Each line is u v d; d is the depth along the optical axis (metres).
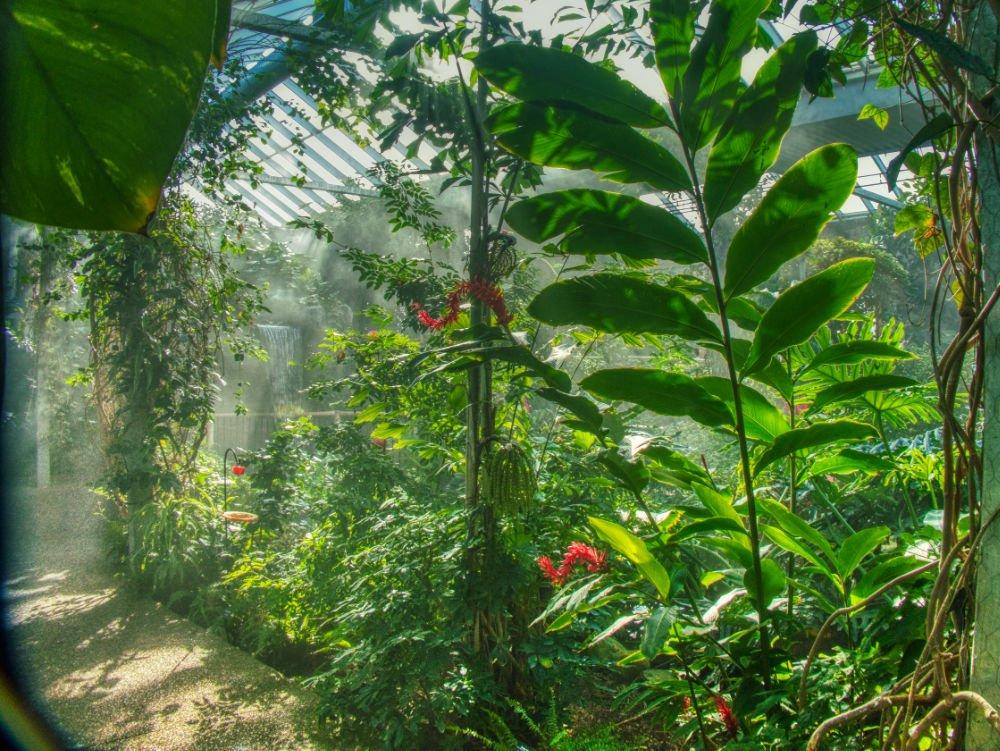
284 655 3.50
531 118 1.61
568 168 1.68
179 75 0.56
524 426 2.89
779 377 1.99
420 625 2.39
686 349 4.00
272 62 5.27
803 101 6.07
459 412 2.87
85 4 0.53
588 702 2.37
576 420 2.09
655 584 1.69
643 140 1.62
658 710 1.95
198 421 4.81
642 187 6.16
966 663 1.20
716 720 1.82
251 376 9.57
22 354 6.36
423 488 3.49
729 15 1.50
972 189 1.20
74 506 6.10
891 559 1.73
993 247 1.15
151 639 3.54
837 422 1.60
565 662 2.42
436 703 2.23
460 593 2.41
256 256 11.41
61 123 0.56
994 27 1.15
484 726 2.39
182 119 0.56
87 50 0.55
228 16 0.60
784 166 6.91
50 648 3.39
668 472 1.96
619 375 1.66
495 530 2.46
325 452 3.74
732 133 1.55
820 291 1.55
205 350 4.85
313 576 3.24
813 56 1.49
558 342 2.95
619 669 2.55
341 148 8.22
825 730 1.33
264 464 4.23
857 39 1.66
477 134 2.62
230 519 4.09
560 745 1.94
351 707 2.58
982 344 1.20
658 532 1.90
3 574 1.62
